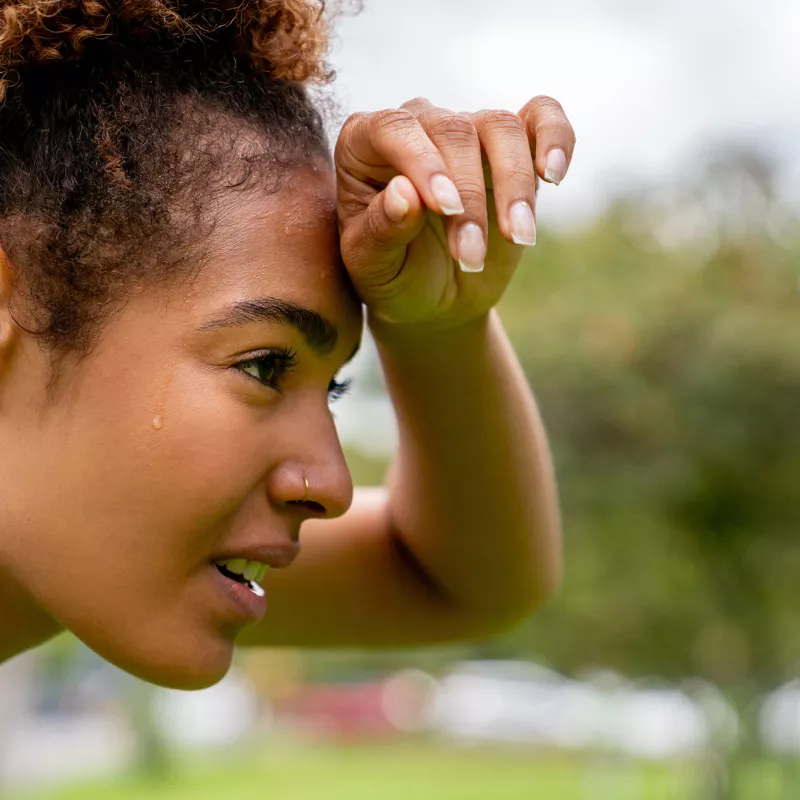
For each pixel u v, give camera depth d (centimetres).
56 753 2091
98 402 138
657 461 1040
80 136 143
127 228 140
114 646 141
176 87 148
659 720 1587
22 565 141
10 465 141
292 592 192
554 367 1036
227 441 138
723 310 1030
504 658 2550
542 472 187
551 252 1108
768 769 1167
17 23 142
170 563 139
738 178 1065
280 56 154
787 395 1007
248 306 139
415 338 165
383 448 1286
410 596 196
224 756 2117
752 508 1080
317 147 157
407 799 1362
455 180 131
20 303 141
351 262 143
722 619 1173
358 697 2778
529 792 1423
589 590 1193
